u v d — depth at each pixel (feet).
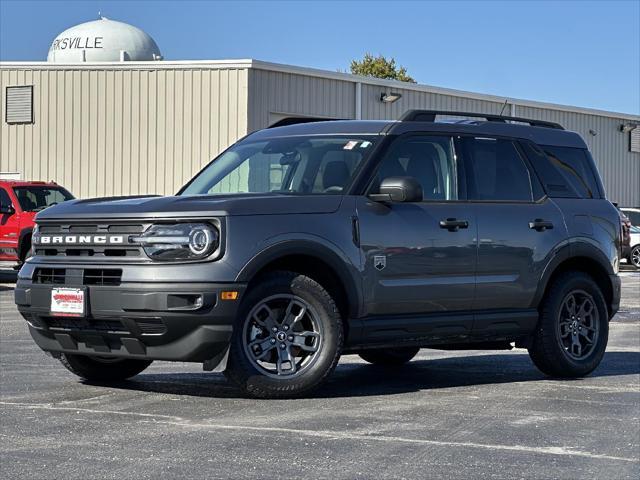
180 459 18.03
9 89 108.37
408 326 26.05
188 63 101.55
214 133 101.09
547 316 29.09
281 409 23.06
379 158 26.27
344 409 23.25
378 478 17.02
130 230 23.57
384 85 111.75
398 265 25.77
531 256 28.55
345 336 25.30
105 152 105.09
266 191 26.48
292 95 103.45
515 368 31.76
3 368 29.53
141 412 22.44
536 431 21.31
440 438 20.29
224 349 23.38
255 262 23.39
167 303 22.76
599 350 30.17
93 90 105.40
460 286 26.96
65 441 19.40
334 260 24.63
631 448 19.98
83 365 26.32
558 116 136.46
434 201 26.91
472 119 29.96
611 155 146.92
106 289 23.26
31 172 107.86
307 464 17.83
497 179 28.66
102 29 128.36
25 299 24.64
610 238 31.07
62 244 24.44
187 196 24.44
